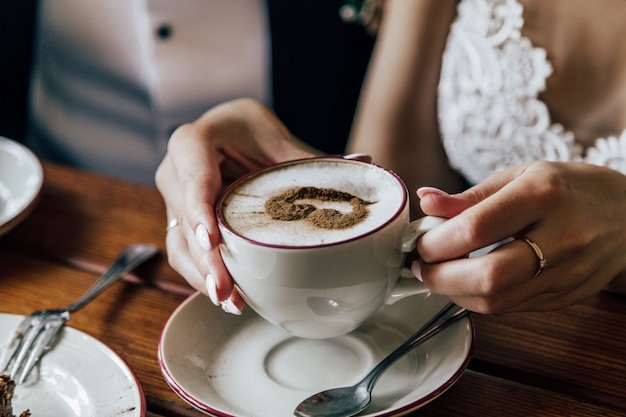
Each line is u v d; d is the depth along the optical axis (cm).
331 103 124
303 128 126
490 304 43
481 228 42
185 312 49
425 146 85
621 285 52
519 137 76
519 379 47
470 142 80
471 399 45
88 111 122
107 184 71
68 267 59
